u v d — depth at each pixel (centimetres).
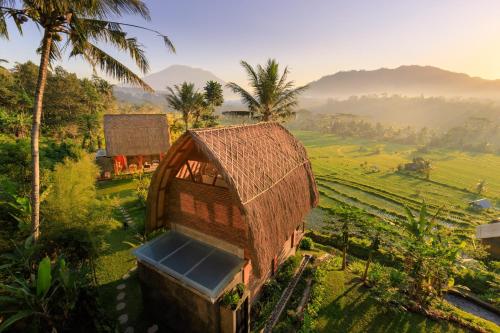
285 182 1099
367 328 961
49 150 2259
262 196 899
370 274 1258
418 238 1174
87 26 1034
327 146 8719
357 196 3438
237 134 1027
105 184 2488
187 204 1051
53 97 4769
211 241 1017
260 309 1009
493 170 5578
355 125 12750
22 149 1482
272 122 1392
